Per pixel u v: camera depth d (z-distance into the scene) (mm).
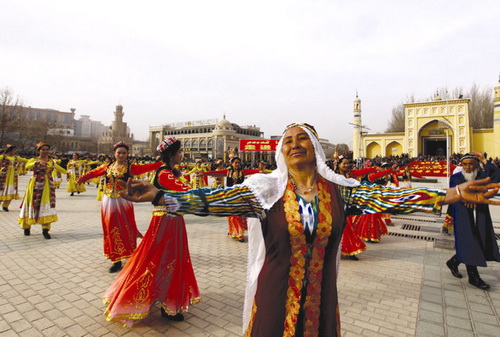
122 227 4234
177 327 2885
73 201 11242
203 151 76000
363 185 1545
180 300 2971
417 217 9031
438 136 32531
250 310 1594
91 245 5539
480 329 2947
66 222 7512
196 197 1363
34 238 5965
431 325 3014
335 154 7367
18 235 6172
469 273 4074
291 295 1412
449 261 4445
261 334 1422
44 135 44781
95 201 11305
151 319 3025
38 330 2789
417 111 33375
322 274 1442
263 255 1580
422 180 19938
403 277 4309
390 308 3371
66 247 5402
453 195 1293
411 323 3049
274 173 1576
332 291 1488
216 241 6121
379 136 36094
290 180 1543
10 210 9047
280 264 1429
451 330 2926
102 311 3160
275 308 1415
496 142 29688
